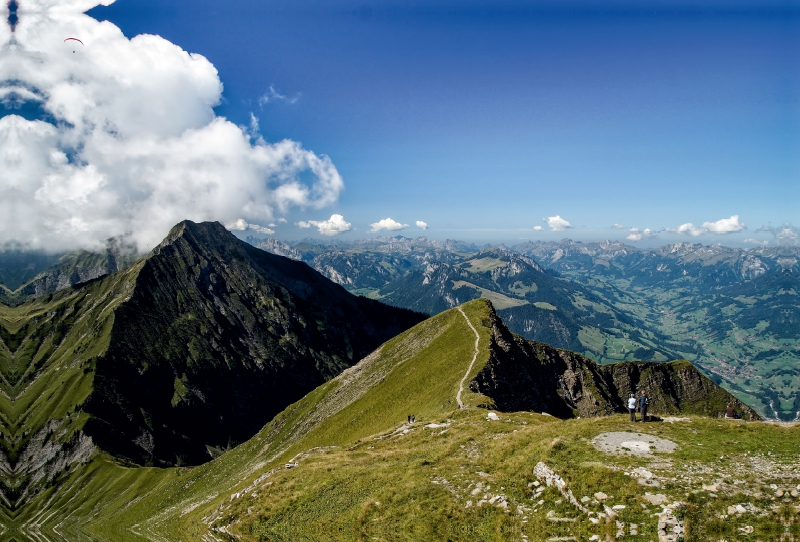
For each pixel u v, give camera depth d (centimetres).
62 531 14350
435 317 17812
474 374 10238
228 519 5338
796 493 2623
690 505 2728
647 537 2667
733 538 2505
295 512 4728
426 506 3806
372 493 4444
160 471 17575
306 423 15638
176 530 7375
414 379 12825
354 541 3819
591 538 2827
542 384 13488
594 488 3127
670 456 3344
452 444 5159
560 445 3800
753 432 3541
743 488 2797
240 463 15338
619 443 3697
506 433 5250
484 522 3381
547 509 3222
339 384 17512
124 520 13712
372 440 7231
